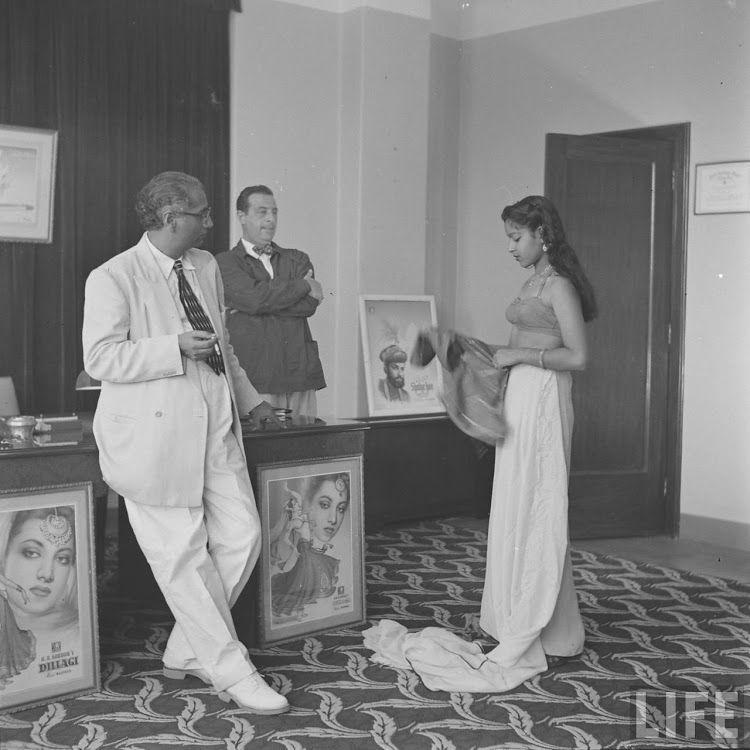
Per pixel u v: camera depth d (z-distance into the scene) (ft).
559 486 14.67
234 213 25.68
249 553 13.62
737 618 17.62
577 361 14.51
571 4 26.96
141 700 13.24
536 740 12.24
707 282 24.30
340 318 27.35
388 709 13.12
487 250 29.35
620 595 19.12
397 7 26.91
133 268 13.50
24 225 22.63
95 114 23.38
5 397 19.86
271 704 12.85
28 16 22.38
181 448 13.19
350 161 26.94
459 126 29.81
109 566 19.95
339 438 16.20
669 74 24.95
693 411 24.67
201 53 24.88
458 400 15.06
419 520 25.35
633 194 24.47
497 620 14.98
